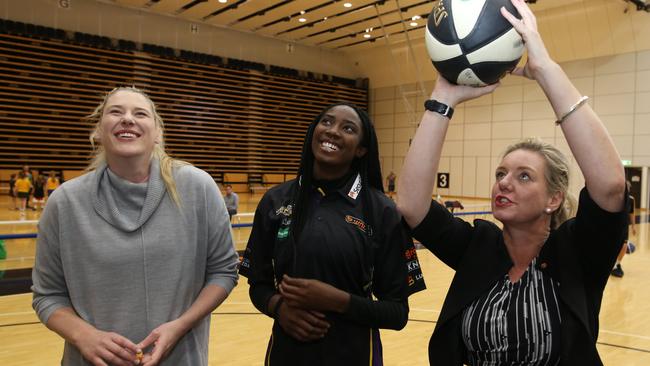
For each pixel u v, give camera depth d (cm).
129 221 180
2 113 1761
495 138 2241
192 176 194
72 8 1864
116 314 176
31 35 1775
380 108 2634
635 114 1848
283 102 2414
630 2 1734
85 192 181
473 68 154
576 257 159
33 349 426
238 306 577
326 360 185
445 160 2417
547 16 1927
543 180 164
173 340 174
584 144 145
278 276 194
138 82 2011
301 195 196
